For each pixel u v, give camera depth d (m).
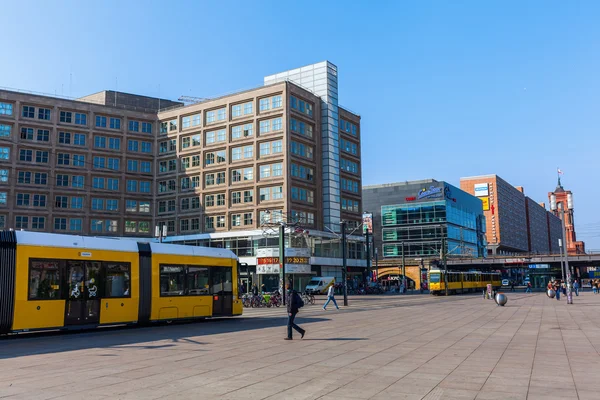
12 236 17.75
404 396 8.31
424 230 112.62
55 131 70.25
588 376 9.97
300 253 65.88
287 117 69.31
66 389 8.88
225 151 72.62
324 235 73.88
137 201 75.88
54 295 18.38
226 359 12.27
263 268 64.56
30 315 17.59
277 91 70.31
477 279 78.19
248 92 72.25
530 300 47.56
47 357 12.81
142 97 84.75
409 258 108.56
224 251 25.58
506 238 165.00
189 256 23.52
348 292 76.38
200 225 72.75
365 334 18.08
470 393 8.52
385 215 117.50
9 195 66.62
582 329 19.48
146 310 21.25
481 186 160.88
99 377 10.00
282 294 44.62
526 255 90.94
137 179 76.12
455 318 25.95
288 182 68.19
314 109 76.00
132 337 17.70
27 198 68.00
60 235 19.05
